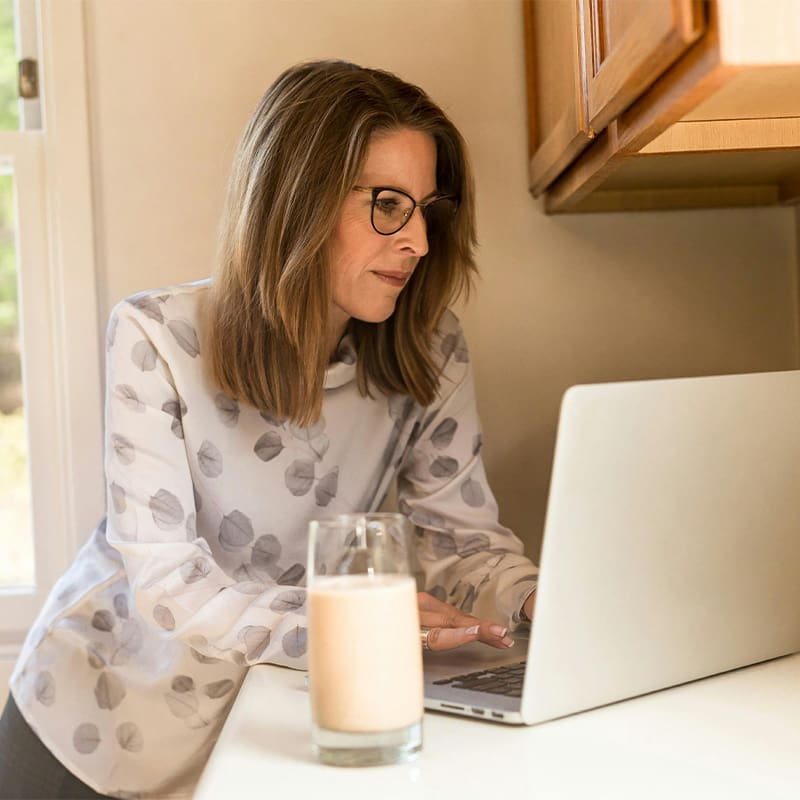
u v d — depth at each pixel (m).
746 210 1.69
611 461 0.78
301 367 1.24
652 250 1.69
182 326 1.25
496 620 1.22
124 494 1.17
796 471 0.93
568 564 0.77
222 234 1.28
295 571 1.34
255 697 0.90
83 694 1.29
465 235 1.36
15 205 1.72
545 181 1.53
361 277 1.25
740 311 1.70
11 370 1.80
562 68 1.35
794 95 0.94
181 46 1.67
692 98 0.83
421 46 1.67
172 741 1.27
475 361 1.70
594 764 0.71
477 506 1.41
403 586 0.73
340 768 0.71
